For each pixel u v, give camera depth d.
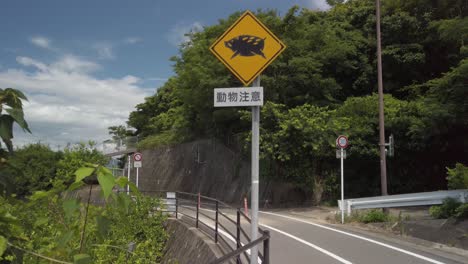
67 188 2.35
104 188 2.03
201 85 22.16
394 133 19.45
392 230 11.86
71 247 2.78
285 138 19.31
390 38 22.69
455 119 15.86
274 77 21.08
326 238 10.71
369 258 8.31
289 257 8.46
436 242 10.09
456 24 15.62
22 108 1.98
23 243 2.62
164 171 36.12
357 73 24.08
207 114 26.44
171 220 14.09
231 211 18.91
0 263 1.99
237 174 25.39
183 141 34.31
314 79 21.33
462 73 14.61
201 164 30.73
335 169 20.98
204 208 20.64
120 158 44.94
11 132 1.86
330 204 19.86
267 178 22.09
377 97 20.41
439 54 22.38
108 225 2.50
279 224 13.62
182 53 27.47
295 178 20.75
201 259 9.34
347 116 20.22
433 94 16.89
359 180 21.11
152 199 13.18
